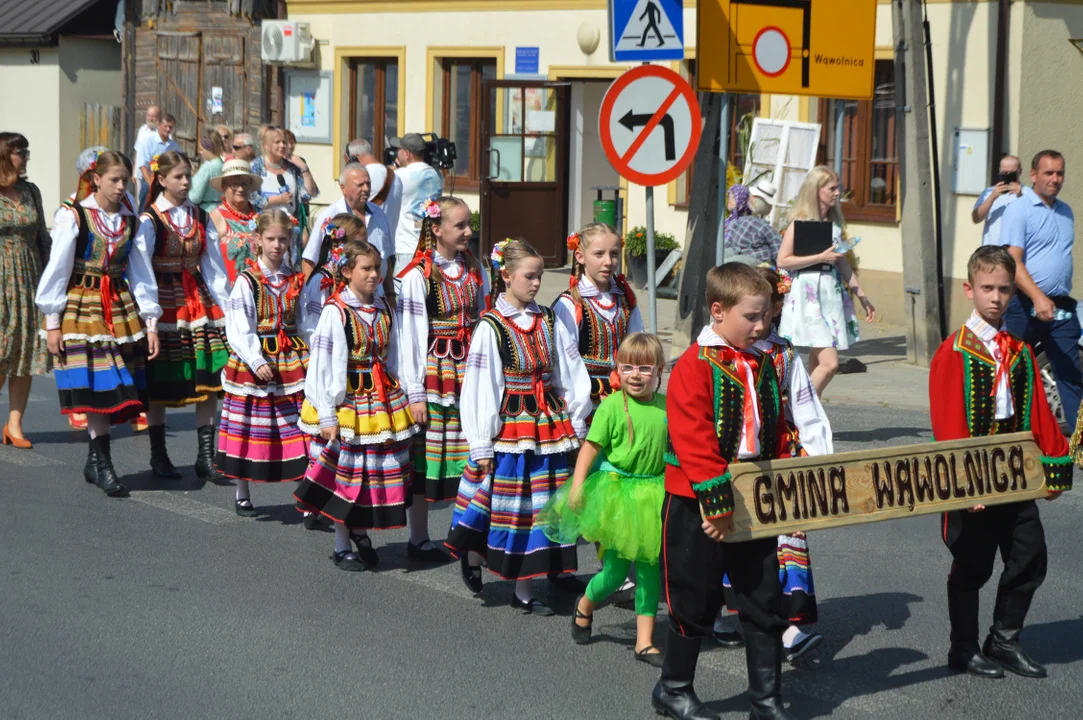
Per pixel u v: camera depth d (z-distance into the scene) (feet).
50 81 81.97
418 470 22.11
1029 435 16.74
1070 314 29.76
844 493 15.40
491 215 59.88
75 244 25.85
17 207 29.60
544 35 59.06
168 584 20.95
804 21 35.29
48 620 19.15
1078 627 19.30
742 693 16.90
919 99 39.86
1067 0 44.93
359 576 21.75
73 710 15.98
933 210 40.81
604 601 20.36
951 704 16.48
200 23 72.23
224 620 19.34
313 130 67.62
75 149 82.64
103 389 25.98
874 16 36.19
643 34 28.48
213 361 27.63
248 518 25.09
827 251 28.32
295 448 24.68
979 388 16.84
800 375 16.78
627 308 20.62
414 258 22.09
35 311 29.89
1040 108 45.21
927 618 19.72
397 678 17.22
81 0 81.87
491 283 23.50
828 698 16.66
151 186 27.40
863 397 36.04
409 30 63.16
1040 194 29.50
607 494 17.46
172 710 16.05
